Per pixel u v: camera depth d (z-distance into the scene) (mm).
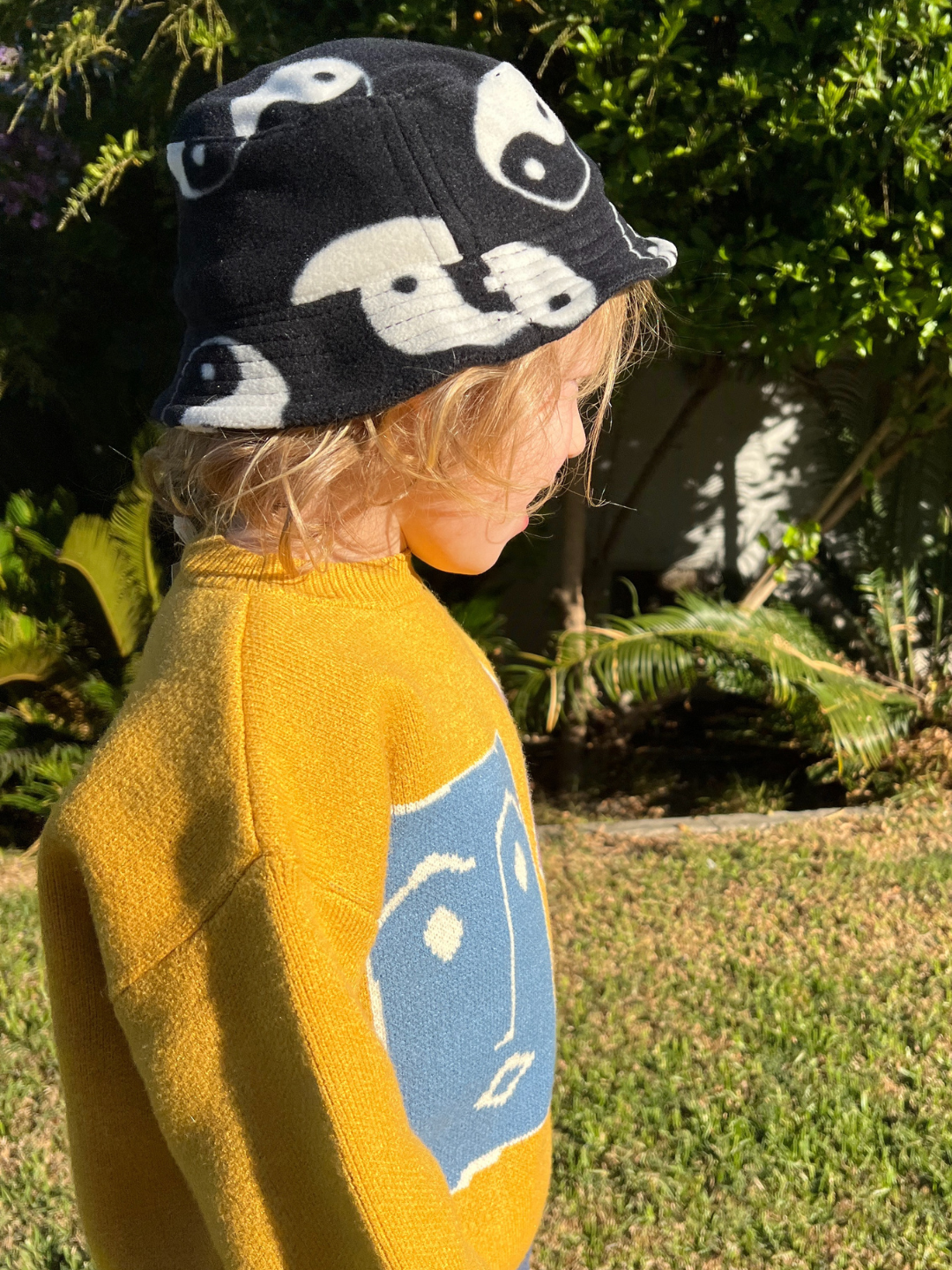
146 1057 717
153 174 4078
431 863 823
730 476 5648
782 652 4484
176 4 3414
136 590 4266
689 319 3701
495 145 809
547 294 812
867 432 4852
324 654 787
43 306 4664
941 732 4656
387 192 772
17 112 4047
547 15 3445
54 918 838
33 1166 2502
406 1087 838
